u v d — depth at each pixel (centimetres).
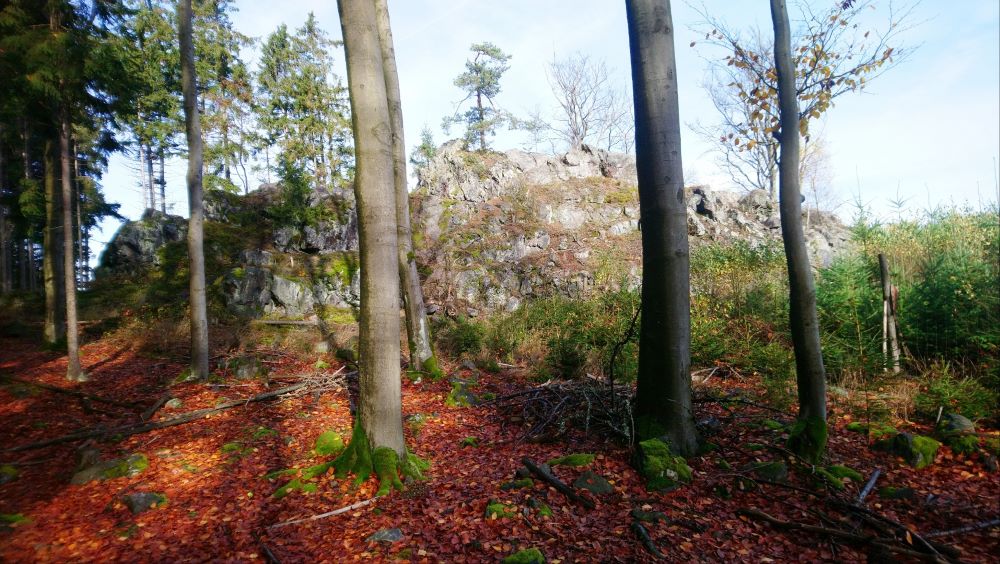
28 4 1121
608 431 707
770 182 2759
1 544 470
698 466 591
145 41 2638
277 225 2122
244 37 3041
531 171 2602
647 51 607
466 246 2102
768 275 1362
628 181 2645
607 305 1427
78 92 1127
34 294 2102
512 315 1603
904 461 601
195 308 1138
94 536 489
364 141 575
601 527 479
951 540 436
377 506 536
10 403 926
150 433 806
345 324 1711
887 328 891
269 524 510
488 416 862
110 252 2136
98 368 1217
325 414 905
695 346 1080
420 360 1161
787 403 796
